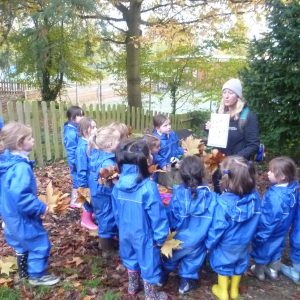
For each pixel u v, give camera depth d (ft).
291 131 19.67
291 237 10.58
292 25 18.83
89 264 11.20
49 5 27.22
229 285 9.98
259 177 19.49
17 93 62.18
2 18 32.04
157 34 30.12
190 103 45.14
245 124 11.36
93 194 10.93
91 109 27.58
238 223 9.13
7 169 9.13
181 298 9.70
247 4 27.17
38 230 9.66
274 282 10.64
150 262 9.10
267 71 19.60
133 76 38.50
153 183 9.04
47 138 22.94
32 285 9.98
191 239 9.39
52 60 39.58
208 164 11.05
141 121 34.27
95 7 28.53
